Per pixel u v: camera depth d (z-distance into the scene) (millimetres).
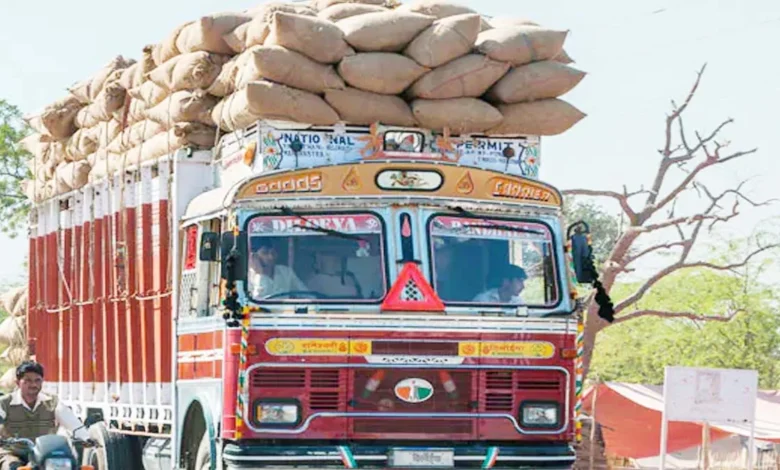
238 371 11656
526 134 12766
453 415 11906
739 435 35625
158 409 14297
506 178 12383
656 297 46281
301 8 12781
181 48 14141
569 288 12336
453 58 12266
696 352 44844
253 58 11961
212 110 13555
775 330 44594
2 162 40500
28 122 19016
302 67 11945
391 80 12117
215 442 12125
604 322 30562
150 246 14742
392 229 12062
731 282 45031
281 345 11688
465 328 11953
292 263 11875
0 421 11547
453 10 12945
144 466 15508
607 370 46625
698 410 22078
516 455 11906
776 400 34781
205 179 13812
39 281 19359
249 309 11648
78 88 17172
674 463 37812
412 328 11859
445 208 12195
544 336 12141
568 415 12172
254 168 12312
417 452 11750
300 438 11680
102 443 15750
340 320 11766
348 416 11742
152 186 14766
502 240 12289
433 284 12039
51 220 18688
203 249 11914
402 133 12461
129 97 15648
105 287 16266
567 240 12445
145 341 14766
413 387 11844
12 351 21047
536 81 12414
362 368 11781
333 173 12062
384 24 12156
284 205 11945
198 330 12930
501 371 12023
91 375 16906
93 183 16844
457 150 12617
